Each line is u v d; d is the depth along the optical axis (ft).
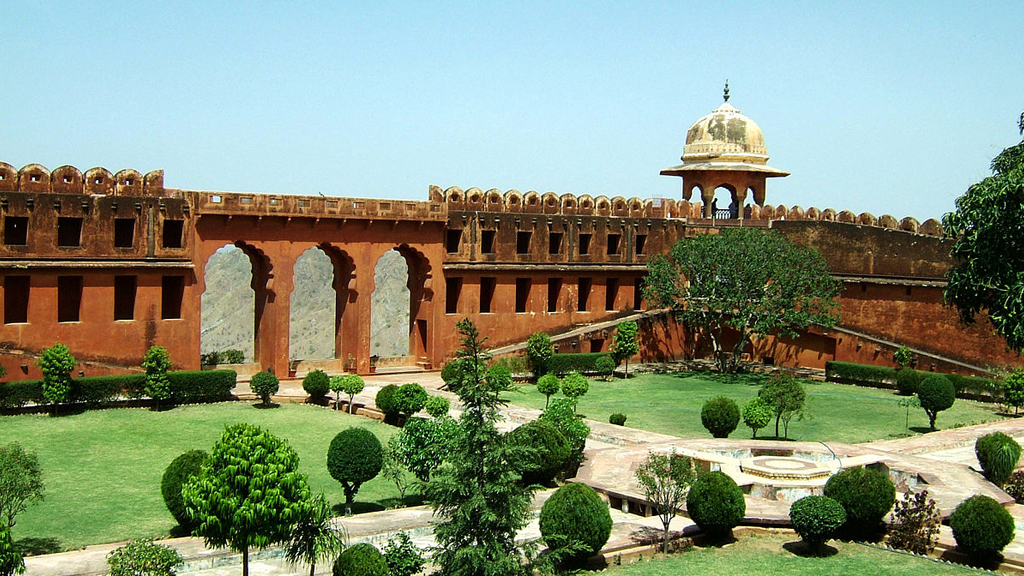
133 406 115.75
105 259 120.16
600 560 67.46
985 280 96.78
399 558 60.18
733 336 167.94
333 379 116.06
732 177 175.52
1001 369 134.62
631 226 163.22
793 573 66.03
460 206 148.87
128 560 56.44
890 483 73.56
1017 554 68.08
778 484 80.79
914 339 146.51
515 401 128.36
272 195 132.77
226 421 109.50
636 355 159.53
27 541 68.33
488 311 154.30
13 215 113.39
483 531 58.18
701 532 72.79
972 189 97.30
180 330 126.62
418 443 81.15
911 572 66.23
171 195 126.31
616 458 91.86
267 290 134.72
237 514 58.18
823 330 155.74
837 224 158.20
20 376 113.50
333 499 81.00
